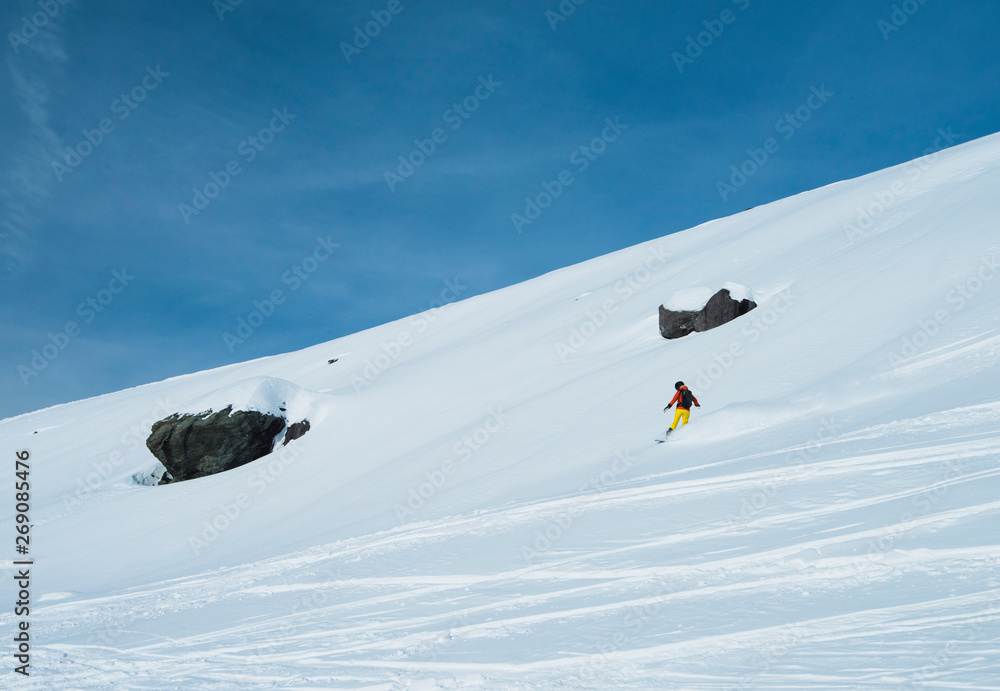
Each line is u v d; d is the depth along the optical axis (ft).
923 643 12.42
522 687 14.08
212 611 29.17
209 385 197.26
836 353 49.60
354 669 17.39
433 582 25.66
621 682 13.39
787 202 142.51
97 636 27.40
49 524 82.58
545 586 21.74
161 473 99.30
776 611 15.40
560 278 171.01
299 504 66.74
